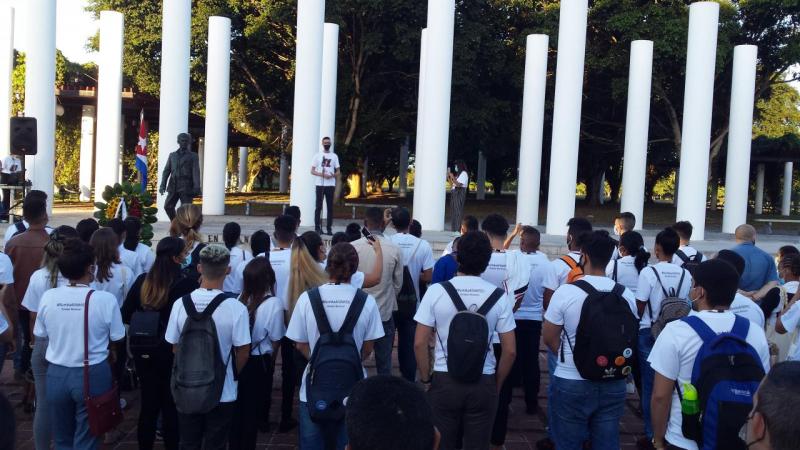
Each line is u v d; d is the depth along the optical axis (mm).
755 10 27297
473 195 53781
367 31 29391
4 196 18219
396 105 34094
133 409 6996
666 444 3834
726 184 22859
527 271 6246
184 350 4590
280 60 32500
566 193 19141
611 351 4332
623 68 28391
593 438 4652
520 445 6297
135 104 29172
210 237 15586
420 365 4617
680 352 3738
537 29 28375
